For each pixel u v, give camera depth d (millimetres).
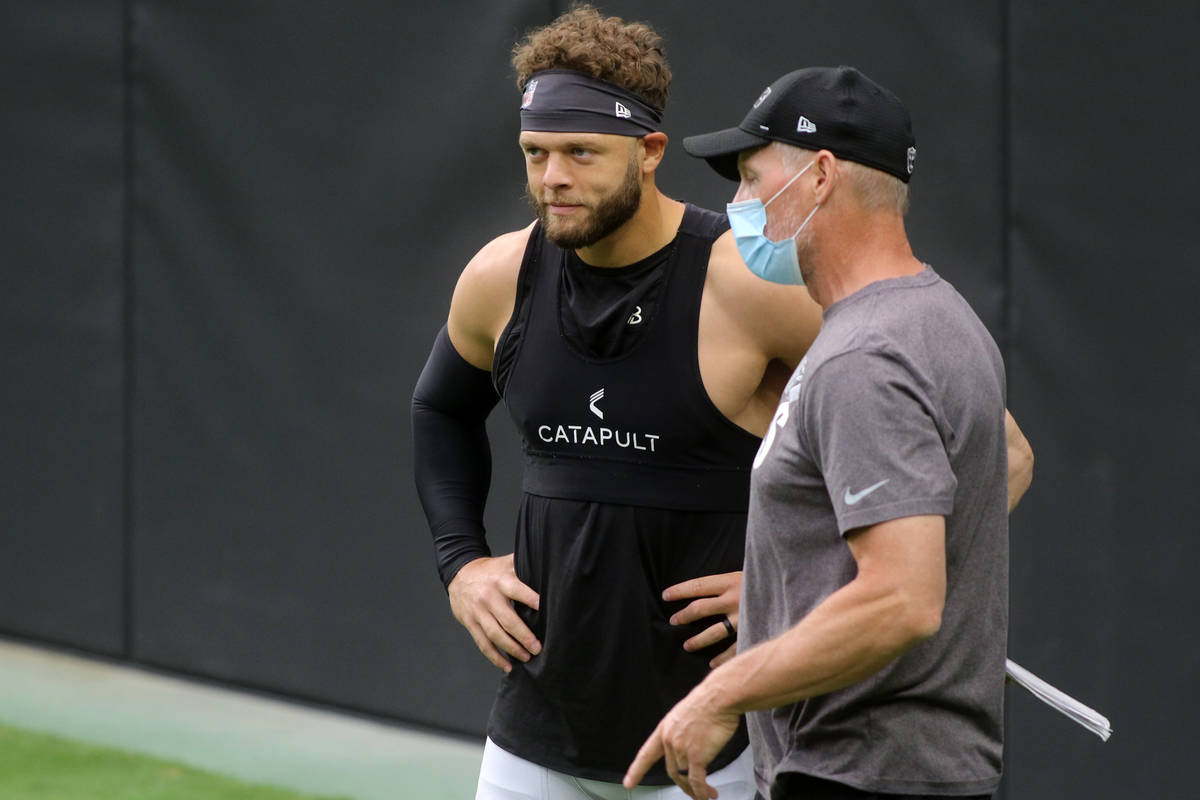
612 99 9000
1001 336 13773
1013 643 13859
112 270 20828
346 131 18266
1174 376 12820
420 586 18125
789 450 7496
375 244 18125
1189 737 12844
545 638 9930
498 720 10367
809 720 7637
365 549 18562
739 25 15203
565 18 9430
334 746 18172
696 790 7680
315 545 19016
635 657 9695
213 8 19438
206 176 19688
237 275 19469
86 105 20891
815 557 7523
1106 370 13203
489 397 10984
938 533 6984
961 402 7305
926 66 14031
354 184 18250
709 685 7438
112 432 21062
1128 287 13047
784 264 7922
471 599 10281
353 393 18500
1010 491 9445
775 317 9188
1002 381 7734
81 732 18844
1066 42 13250
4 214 22109
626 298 9391
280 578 19422
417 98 17609
